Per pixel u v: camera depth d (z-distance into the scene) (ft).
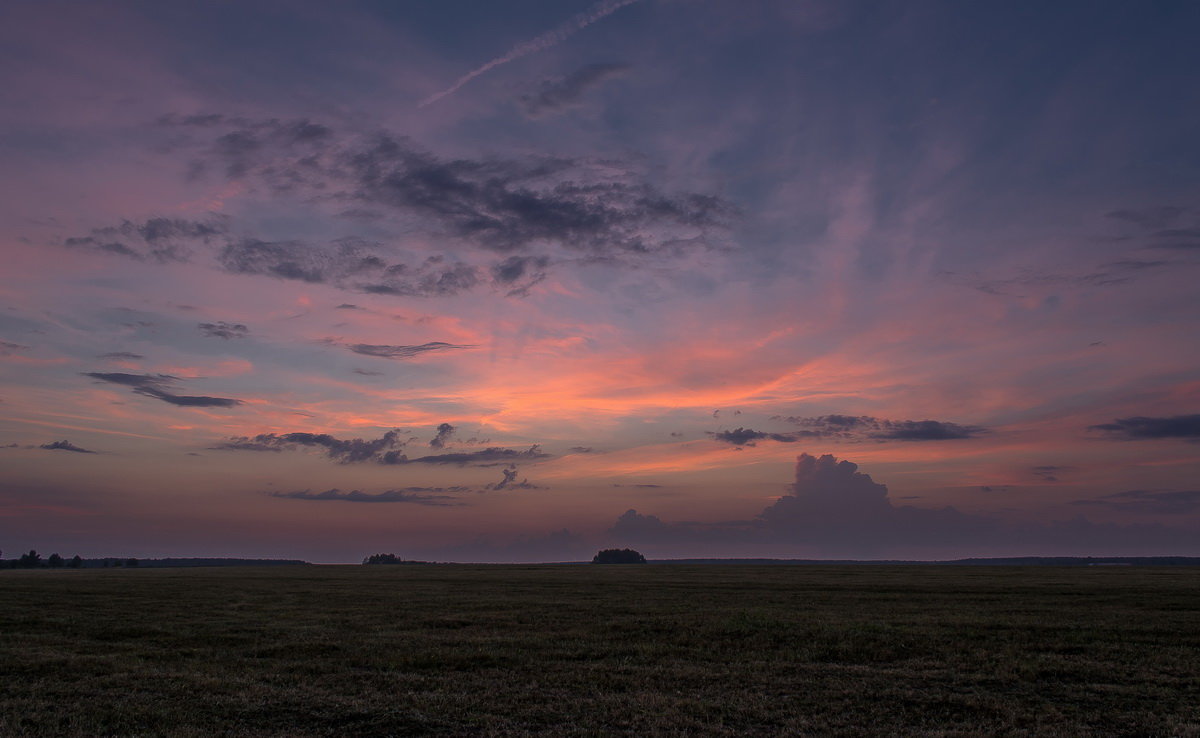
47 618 124.57
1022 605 144.15
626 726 53.16
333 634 103.24
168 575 352.08
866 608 138.82
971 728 52.60
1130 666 75.56
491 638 98.12
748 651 86.84
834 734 51.16
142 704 60.29
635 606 145.89
